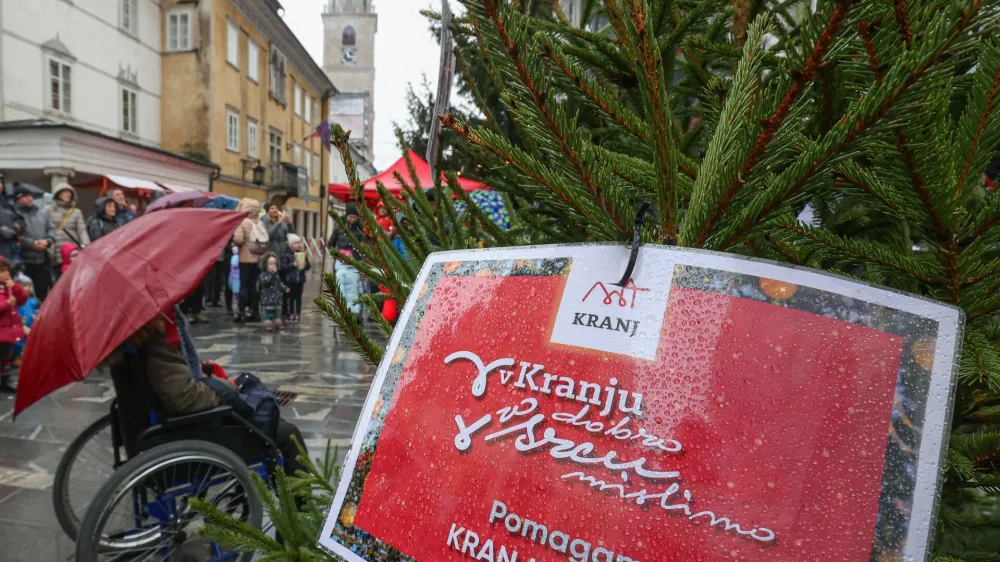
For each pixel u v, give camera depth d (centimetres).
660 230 62
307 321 834
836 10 42
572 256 54
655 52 53
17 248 620
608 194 59
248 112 2170
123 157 1384
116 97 1609
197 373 235
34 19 1318
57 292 201
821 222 104
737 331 46
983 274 58
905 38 46
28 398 195
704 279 48
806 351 44
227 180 1961
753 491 43
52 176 1193
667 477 45
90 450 266
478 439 53
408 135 758
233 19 2006
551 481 49
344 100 5809
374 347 91
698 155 141
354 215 690
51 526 255
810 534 41
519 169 65
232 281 822
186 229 220
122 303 196
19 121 1184
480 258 61
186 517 205
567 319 52
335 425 390
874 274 81
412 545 54
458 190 117
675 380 47
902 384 42
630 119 74
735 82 55
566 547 47
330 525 60
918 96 44
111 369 208
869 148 52
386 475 58
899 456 41
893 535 40
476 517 51
